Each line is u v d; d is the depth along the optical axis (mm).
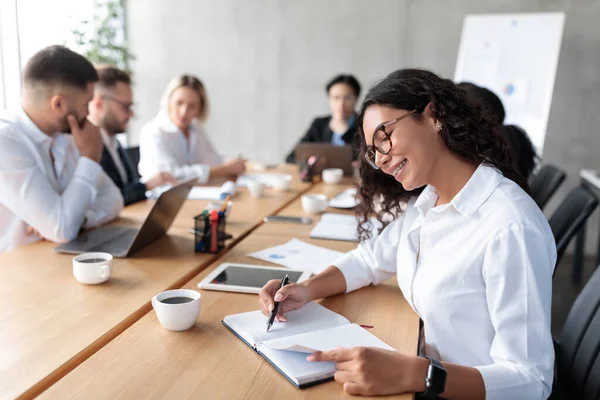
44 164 1830
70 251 1594
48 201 1695
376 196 1415
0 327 1107
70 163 1992
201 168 2867
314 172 3055
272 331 1107
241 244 1750
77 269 1342
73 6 3998
